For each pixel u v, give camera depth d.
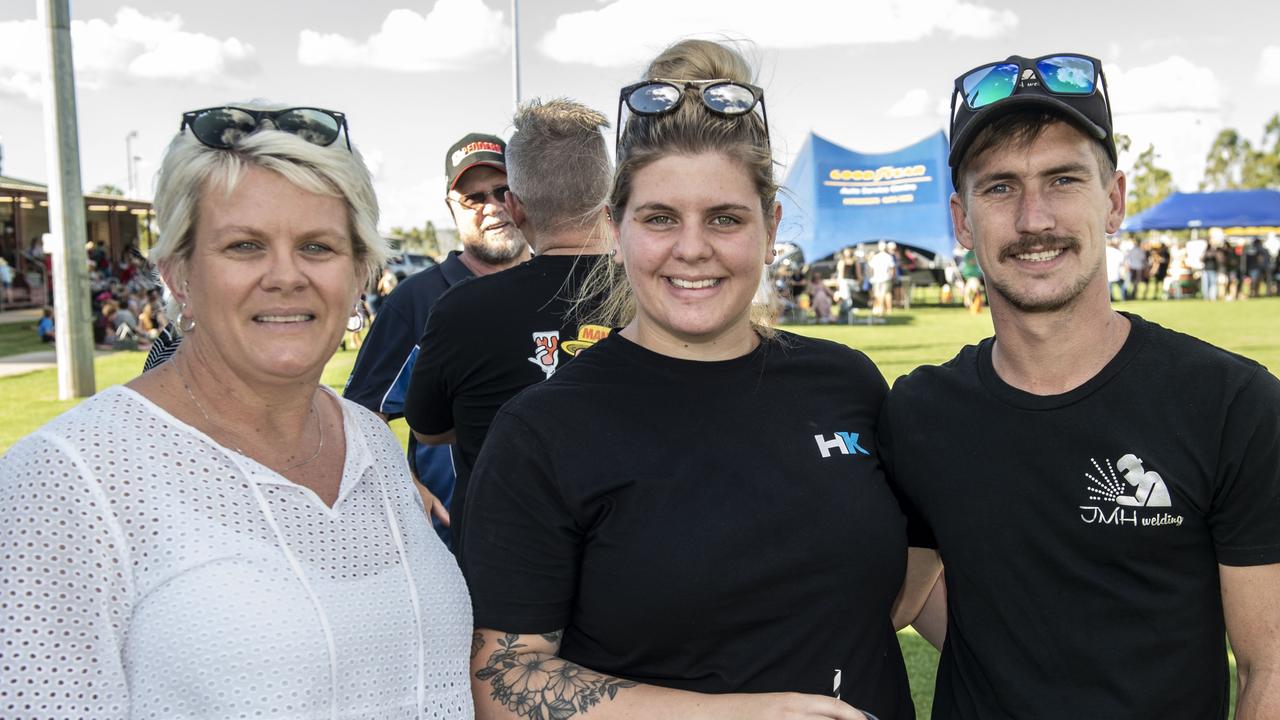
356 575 1.48
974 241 1.78
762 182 1.72
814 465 1.71
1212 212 27.30
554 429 1.66
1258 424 1.55
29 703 1.21
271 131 1.42
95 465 1.31
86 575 1.26
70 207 10.38
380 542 1.55
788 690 1.62
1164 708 1.60
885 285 21.81
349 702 1.40
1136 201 68.00
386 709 1.45
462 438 2.69
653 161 1.68
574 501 1.62
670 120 1.67
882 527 1.73
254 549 1.38
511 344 2.52
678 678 1.64
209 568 1.32
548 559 1.64
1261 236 33.12
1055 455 1.66
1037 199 1.68
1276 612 1.56
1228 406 1.57
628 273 1.77
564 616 1.68
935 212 22.14
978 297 22.28
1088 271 1.66
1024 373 1.73
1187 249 26.89
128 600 1.29
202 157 1.41
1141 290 30.44
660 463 1.65
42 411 9.64
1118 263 25.47
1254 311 21.23
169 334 2.25
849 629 1.68
